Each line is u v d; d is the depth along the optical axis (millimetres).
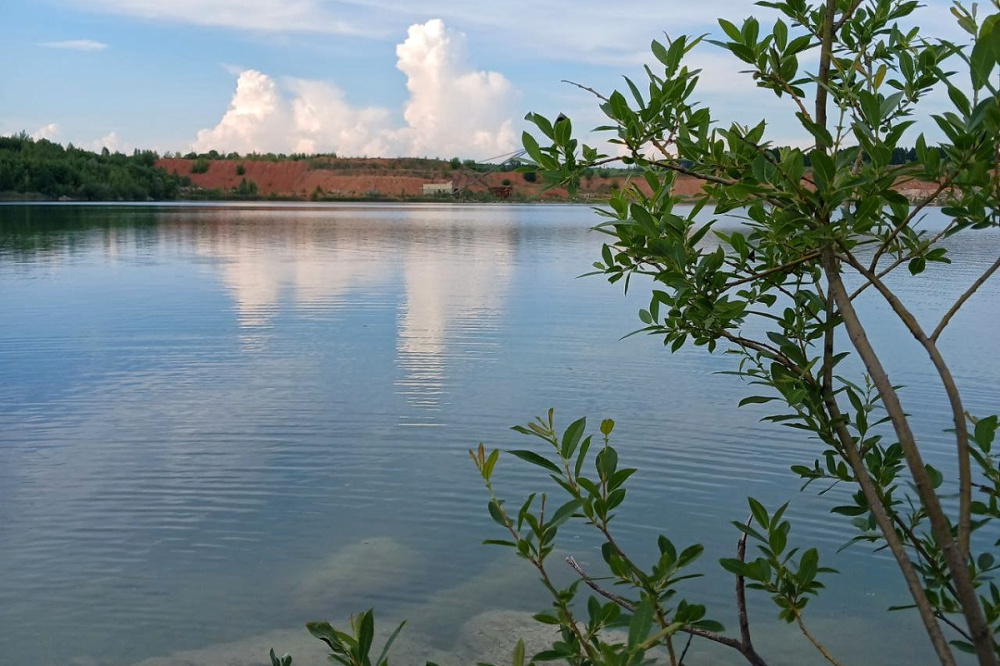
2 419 8273
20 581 5230
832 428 1974
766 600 5059
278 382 9602
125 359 10750
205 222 46531
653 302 2188
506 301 15656
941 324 1594
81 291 16844
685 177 2041
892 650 4559
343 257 24875
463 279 19141
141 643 4605
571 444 1818
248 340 11938
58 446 7535
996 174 1527
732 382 9539
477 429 7949
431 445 7527
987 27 1561
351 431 7867
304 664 4426
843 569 5414
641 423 8109
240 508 6258
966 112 1504
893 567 5438
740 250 2049
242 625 4816
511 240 33688
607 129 1871
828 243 1618
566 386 9422
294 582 5230
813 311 2043
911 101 1931
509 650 4531
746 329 11992
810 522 6047
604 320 13609
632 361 10602
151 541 5766
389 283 18297
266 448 7445
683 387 9359
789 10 1969
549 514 6145
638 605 1661
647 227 1913
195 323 13211
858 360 10383
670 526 5992
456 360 10680
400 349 11336
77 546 5660
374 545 5676
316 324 13188
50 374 10000
